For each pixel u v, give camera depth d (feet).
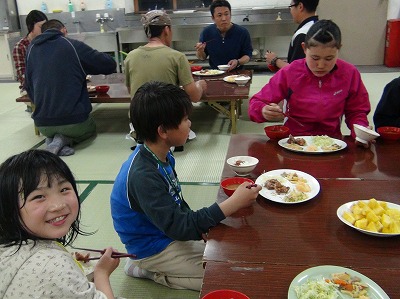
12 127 14.11
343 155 5.68
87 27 23.57
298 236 3.78
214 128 13.16
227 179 4.82
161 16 10.41
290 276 3.22
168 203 4.44
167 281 5.59
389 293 2.98
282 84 6.89
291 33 21.48
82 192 8.80
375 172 5.08
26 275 2.82
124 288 5.79
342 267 3.22
